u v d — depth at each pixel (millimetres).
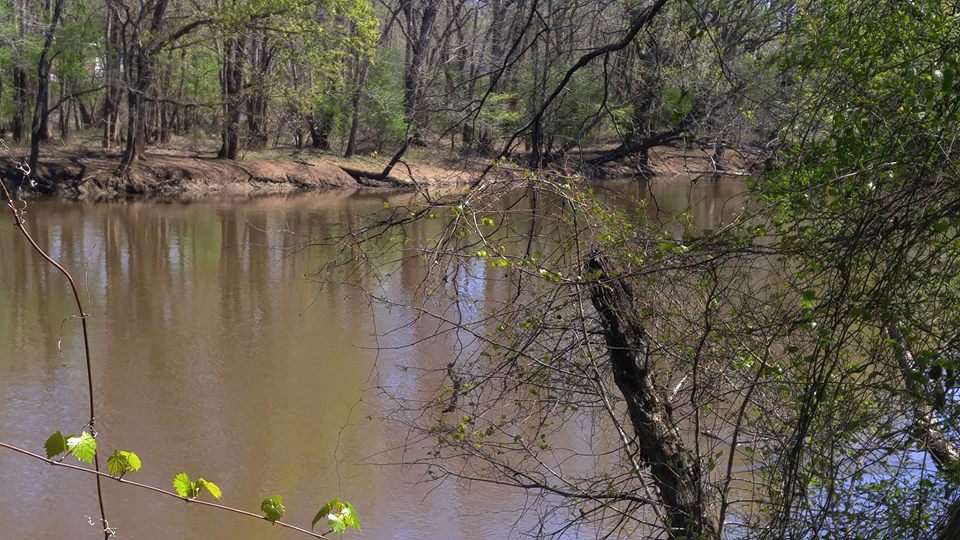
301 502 8398
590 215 4754
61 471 8898
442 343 11945
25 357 12008
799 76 4715
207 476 8867
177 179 30672
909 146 3949
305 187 33281
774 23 4973
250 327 13555
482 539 7324
